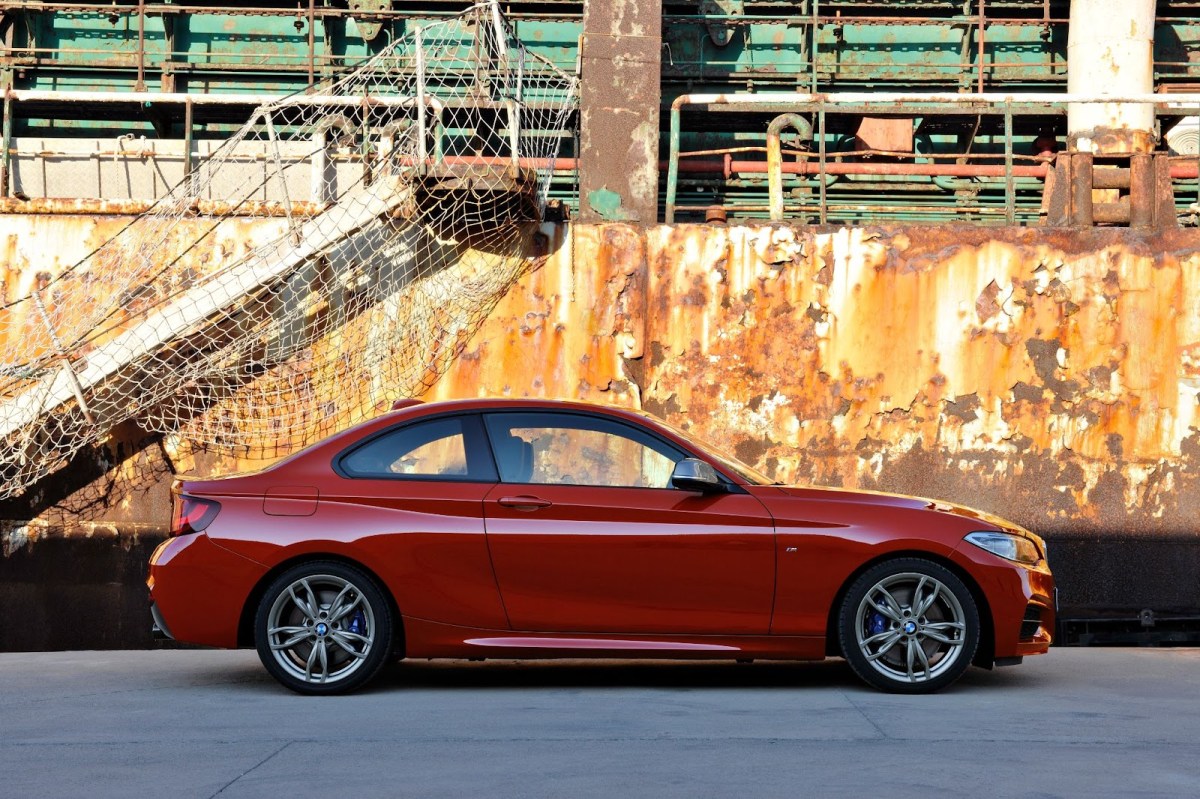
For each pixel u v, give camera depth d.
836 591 6.14
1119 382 10.20
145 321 9.70
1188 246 10.27
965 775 4.23
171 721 5.38
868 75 15.22
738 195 15.20
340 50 15.15
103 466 10.09
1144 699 6.05
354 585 6.11
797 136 15.01
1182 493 10.11
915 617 6.16
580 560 6.11
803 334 10.30
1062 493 10.12
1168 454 10.12
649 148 10.77
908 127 15.02
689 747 4.70
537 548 6.11
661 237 10.41
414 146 10.12
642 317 10.35
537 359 10.32
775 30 15.40
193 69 14.95
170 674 7.14
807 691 6.27
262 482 6.27
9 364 10.00
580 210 10.66
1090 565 10.05
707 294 10.36
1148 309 10.24
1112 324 10.23
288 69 14.93
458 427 6.39
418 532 6.11
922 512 6.26
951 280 10.29
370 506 6.18
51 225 10.36
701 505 6.19
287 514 6.16
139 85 14.35
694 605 6.12
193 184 10.44
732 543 6.12
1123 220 10.48
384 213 10.11
